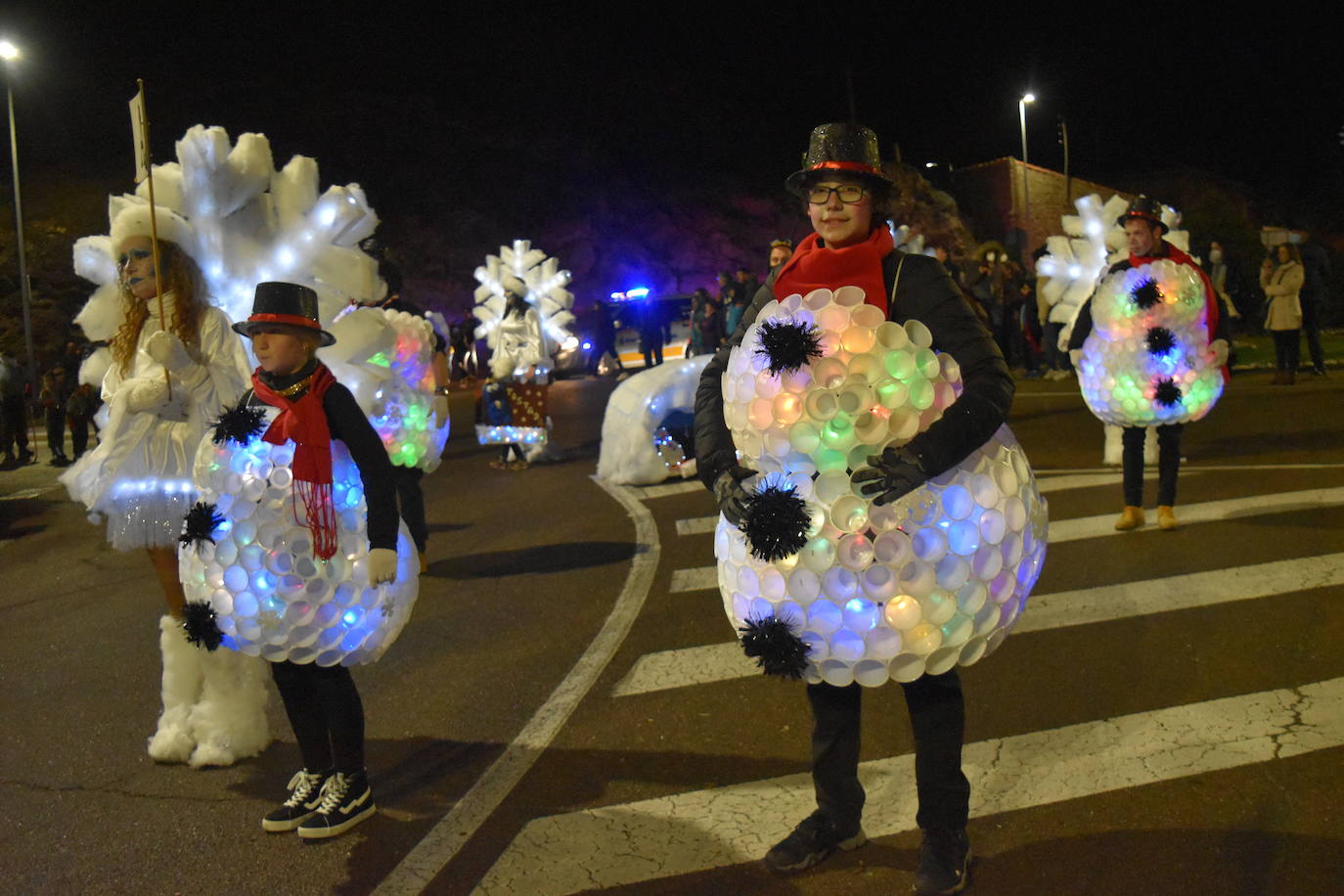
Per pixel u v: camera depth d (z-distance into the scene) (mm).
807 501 2732
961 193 43531
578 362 27953
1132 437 6992
